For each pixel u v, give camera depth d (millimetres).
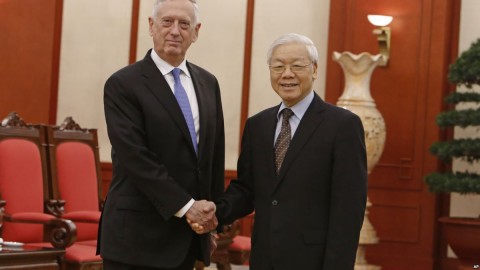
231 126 8312
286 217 3299
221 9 8359
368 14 8078
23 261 4680
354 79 7555
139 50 8367
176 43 3389
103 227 3395
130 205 3326
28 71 8273
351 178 3293
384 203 8000
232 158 8297
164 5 3393
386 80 8023
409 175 7949
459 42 8016
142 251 3307
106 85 3418
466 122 7164
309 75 3375
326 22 8227
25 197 5500
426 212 7891
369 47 8078
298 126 3379
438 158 7863
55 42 8336
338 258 3225
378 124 7480
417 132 7949
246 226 8203
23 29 8273
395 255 7945
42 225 5504
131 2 8391
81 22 8406
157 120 3344
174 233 3350
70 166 5938
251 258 3420
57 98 8352
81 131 6199
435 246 7941
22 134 5648
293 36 3385
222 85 8344
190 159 3389
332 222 3273
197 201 3285
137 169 3264
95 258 5172
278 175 3344
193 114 3455
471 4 8000
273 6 8305
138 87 3375
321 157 3322
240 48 8328
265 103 8289
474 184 7125
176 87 3445
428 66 7934
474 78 7230
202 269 5879
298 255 3273
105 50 8398
